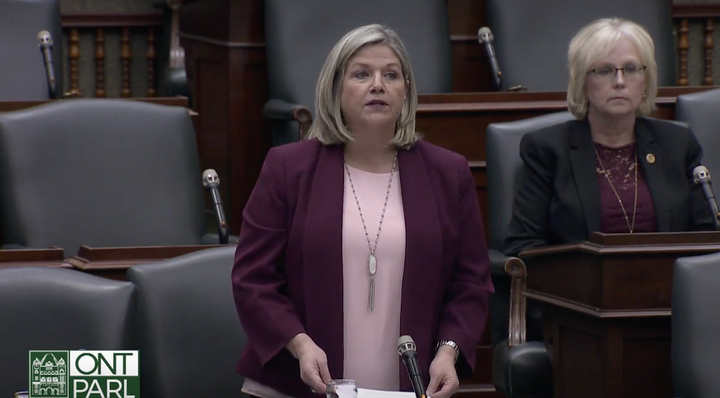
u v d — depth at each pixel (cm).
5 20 1470
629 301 950
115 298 824
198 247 1002
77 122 1186
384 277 771
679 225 1104
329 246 764
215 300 902
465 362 777
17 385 810
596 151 1129
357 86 776
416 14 1555
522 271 1077
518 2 1579
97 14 1936
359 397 684
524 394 1068
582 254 979
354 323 769
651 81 1121
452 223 788
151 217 1189
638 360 959
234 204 1567
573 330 1018
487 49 1533
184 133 1236
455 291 796
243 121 1566
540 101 1405
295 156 791
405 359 690
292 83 1484
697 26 1947
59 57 1510
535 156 1134
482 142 1395
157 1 1961
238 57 1560
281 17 1502
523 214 1128
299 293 775
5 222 1153
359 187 789
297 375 768
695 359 849
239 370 786
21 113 1171
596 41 1105
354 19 1523
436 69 1552
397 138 790
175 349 884
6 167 1150
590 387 993
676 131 1140
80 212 1162
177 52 1739
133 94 1988
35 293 824
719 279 859
